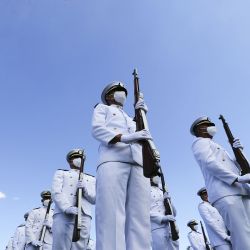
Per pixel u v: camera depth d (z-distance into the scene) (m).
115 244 3.39
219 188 5.18
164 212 8.18
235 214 4.93
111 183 3.66
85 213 6.61
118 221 3.52
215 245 7.11
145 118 3.95
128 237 3.64
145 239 3.61
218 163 5.22
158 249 7.73
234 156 5.73
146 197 3.83
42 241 8.49
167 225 7.81
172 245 7.70
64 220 6.26
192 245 11.63
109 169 3.73
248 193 5.14
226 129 5.75
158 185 8.85
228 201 5.00
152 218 7.94
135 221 3.68
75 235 5.75
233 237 4.95
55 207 6.50
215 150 5.59
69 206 6.27
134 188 3.81
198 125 6.27
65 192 6.65
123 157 3.81
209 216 7.41
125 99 4.78
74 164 7.24
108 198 3.61
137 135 3.63
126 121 4.34
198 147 5.63
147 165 3.46
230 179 5.03
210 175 5.39
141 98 4.23
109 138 3.85
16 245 11.89
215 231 7.18
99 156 3.95
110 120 4.24
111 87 4.79
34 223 9.19
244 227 4.88
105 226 3.49
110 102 4.73
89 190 6.89
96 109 4.34
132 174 3.85
